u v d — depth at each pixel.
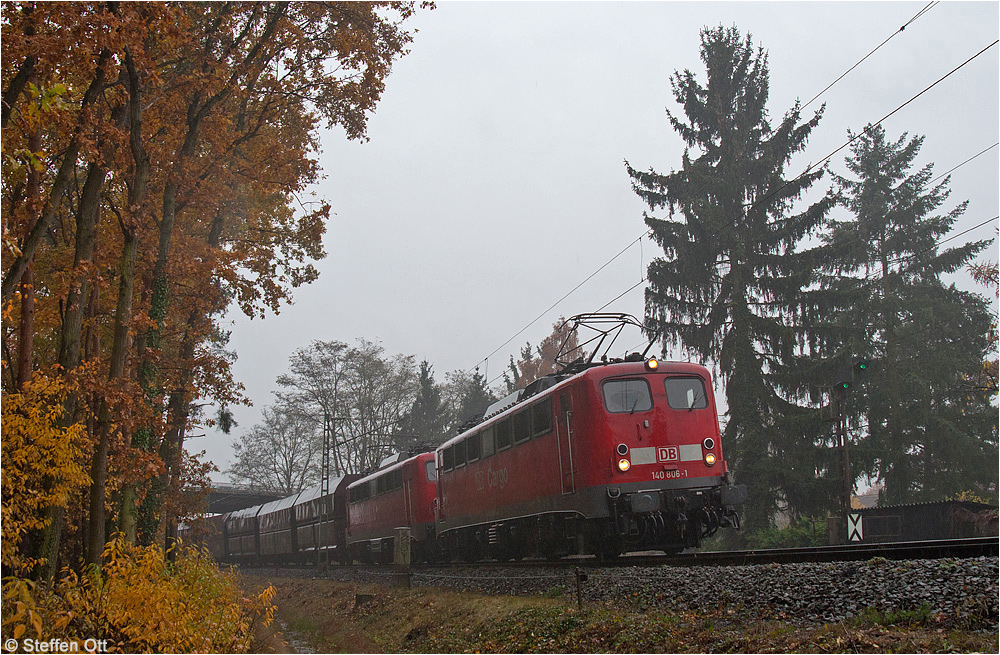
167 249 17.05
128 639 8.66
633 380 16.20
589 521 16.81
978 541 10.21
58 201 12.74
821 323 35.47
